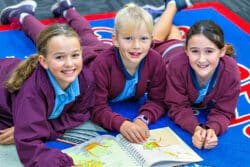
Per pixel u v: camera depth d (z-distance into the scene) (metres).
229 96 1.55
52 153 1.30
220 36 1.45
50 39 1.34
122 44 1.47
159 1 2.54
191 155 1.43
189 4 2.23
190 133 1.55
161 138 1.50
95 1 2.53
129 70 1.55
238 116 1.65
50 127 1.46
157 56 1.59
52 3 2.47
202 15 2.37
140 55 1.48
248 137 1.55
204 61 1.44
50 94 1.39
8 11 2.18
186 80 1.54
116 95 1.64
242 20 2.34
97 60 1.56
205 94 1.58
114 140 1.48
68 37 1.35
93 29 2.20
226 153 1.47
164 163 1.39
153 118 1.60
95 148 1.44
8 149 1.46
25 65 1.43
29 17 2.09
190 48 1.46
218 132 1.52
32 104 1.35
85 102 1.53
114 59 1.54
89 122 1.59
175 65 1.55
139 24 1.44
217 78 1.53
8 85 1.42
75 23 2.06
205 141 1.46
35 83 1.37
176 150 1.44
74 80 1.43
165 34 2.04
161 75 1.59
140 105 1.71
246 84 1.83
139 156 1.40
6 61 1.62
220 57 1.51
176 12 2.25
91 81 1.50
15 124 1.36
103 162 1.38
